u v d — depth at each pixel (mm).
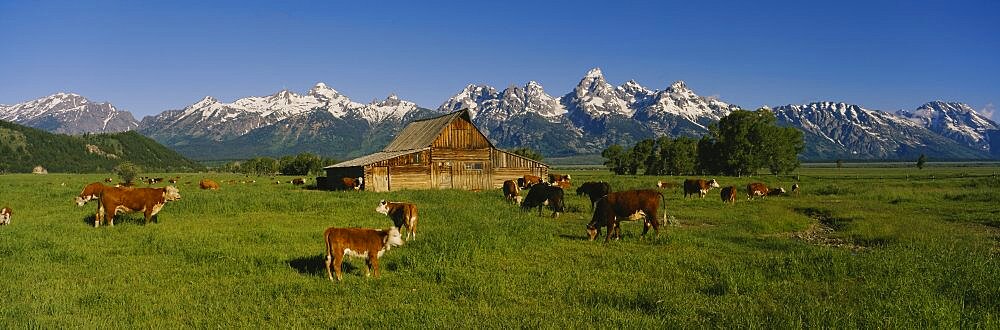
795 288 10883
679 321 8672
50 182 57906
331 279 11438
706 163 95438
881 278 11422
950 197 33031
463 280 11352
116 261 13094
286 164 106688
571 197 32625
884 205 28828
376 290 10781
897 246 15539
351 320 8969
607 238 16484
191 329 8617
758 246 16188
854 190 39500
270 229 17938
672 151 97938
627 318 8906
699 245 15984
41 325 8336
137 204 18953
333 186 46906
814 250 14914
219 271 12172
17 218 21250
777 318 8594
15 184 49188
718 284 10953
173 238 15805
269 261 12867
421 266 12258
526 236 16531
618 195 16594
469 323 8695
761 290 10703
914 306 9000
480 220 20250
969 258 13227
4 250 13766
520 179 43812
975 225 21172
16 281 11133
